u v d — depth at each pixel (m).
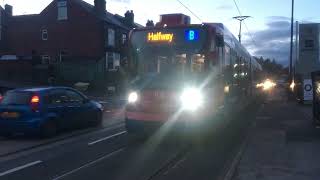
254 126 18.61
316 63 36.06
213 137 15.29
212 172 10.16
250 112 26.25
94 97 45.00
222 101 15.69
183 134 14.96
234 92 19.05
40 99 14.84
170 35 14.42
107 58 58.91
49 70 54.81
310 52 36.28
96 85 54.53
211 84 14.38
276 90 74.44
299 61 36.22
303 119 21.69
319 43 36.28
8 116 14.66
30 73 55.41
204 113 14.13
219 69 14.88
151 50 14.51
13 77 55.81
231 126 18.80
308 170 9.91
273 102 38.09
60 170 10.20
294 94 41.41
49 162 11.09
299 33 36.50
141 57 14.56
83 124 16.97
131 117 14.29
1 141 14.31
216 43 14.51
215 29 14.54
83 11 59.41
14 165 10.73
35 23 61.19
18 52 61.62
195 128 13.96
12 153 12.27
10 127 14.62
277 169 10.02
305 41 36.28
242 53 22.83
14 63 56.03
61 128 15.64
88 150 12.77
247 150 12.52
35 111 14.63
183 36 14.35
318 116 18.97
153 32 14.57
